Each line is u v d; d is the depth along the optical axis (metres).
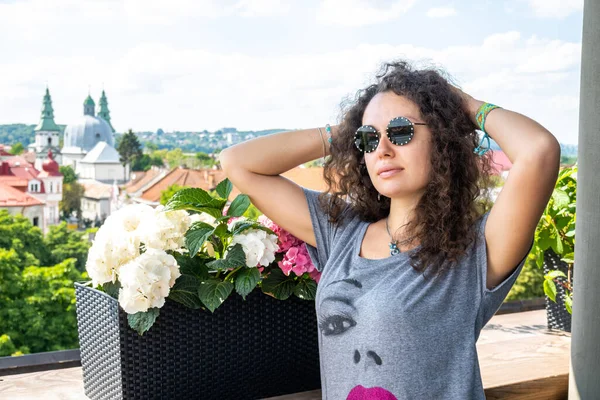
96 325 1.42
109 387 1.39
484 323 1.26
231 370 1.44
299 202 1.44
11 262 23.27
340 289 1.28
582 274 1.51
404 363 1.19
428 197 1.27
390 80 1.33
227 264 1.34
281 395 1.50
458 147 1.29
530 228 1.20
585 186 1.49
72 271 23.69
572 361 1.55
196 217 1.47
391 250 1.30
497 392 1.55
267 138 1.47
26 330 22.31
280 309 1.48
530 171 1.17
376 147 1.31
